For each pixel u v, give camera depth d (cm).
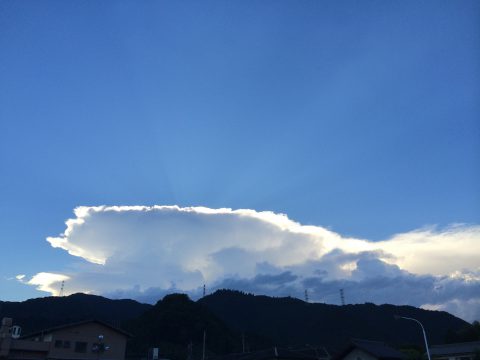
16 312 11356
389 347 5791
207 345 10288
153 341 9888
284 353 5794
